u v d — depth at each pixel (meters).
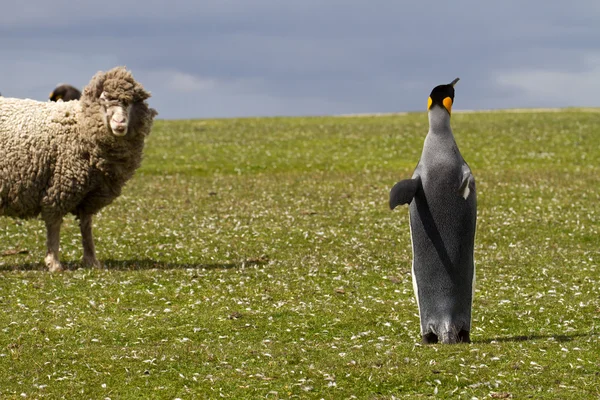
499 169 46.03
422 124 68.56
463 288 14.11
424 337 14.42
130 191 36.59
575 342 14.52
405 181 13.88
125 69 20.19
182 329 16.12
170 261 23.23
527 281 20.89
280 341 15.46
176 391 12.32
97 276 20.33
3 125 20.14
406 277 21.55
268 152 51.94
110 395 12.16
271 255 24.19
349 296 19.31
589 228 28.27
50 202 20.53
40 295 18.47
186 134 61.31
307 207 32.25
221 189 37.47
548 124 65.19
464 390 12.07
